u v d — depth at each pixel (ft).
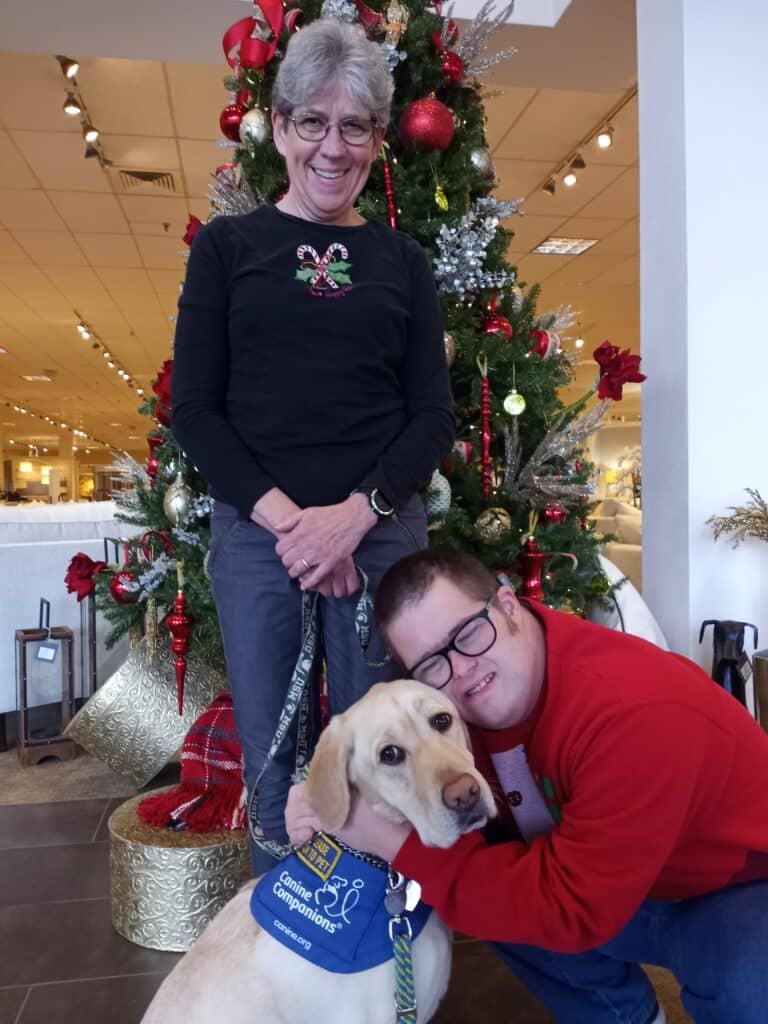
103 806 9.64
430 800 3.50
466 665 3.97
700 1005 4.17
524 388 7.94
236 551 5.14
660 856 3.65
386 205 7.65
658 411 9.86
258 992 3.80
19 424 71.36
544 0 11.78
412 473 5.09
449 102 8.34
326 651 5.30
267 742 5.22
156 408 7.89
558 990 4.99
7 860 8.21
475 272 7.73
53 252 24.47
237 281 5.14
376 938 3.86
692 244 9.25
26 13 11.48
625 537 23.38
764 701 8.50
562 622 4.28
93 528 12.51
